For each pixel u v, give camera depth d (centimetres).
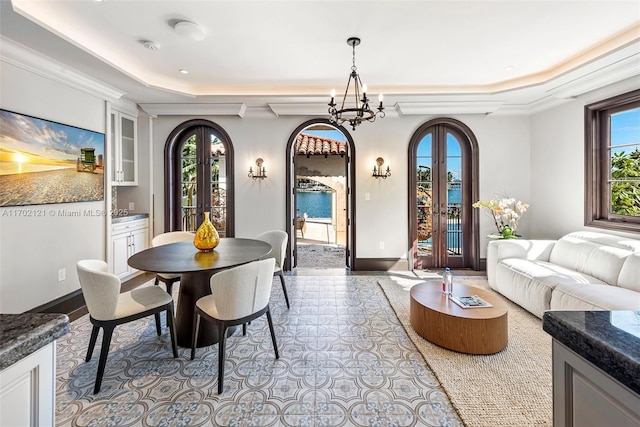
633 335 70
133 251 417
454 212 475
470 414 163
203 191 469
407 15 235
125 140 427
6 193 247
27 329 73
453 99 409
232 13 231
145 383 191
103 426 157
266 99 408
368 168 461
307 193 983
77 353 225
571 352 77
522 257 347
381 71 347
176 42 276
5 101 245
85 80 317
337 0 216
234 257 237
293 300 338
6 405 67
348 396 180
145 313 203
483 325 219
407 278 422
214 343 241
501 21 245
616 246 279
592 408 71
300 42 277
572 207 379
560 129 396
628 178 319
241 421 160
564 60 320
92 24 245
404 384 191
